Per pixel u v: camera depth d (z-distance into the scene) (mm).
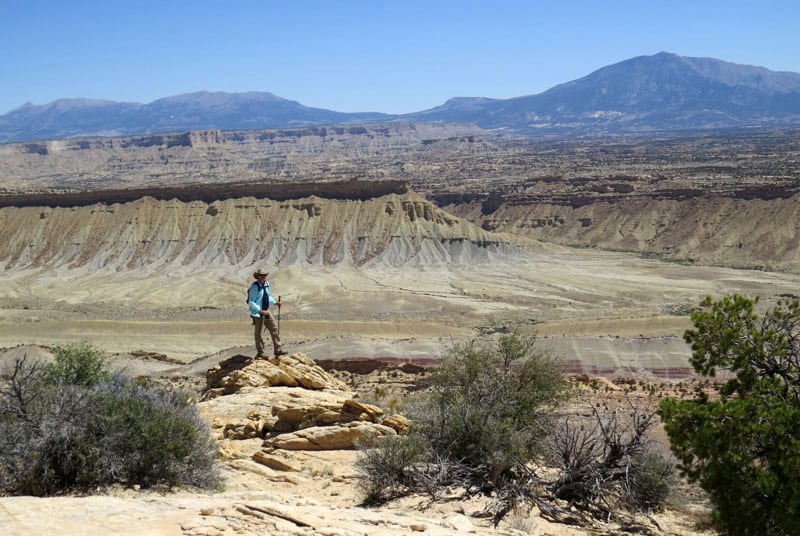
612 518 14250
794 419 13266
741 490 13273
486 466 15102
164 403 15711
